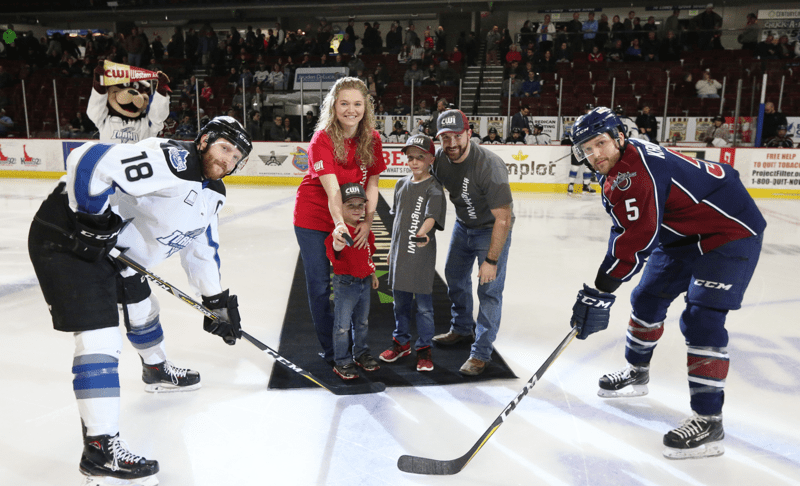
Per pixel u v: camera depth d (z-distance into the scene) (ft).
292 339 11.73
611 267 7.55
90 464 6.60
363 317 10.06
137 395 9.12
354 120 9.13
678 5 58.18
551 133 45.03
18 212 26.76
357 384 9.41
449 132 9.13
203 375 9.91
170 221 7.12
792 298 14.79
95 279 6.66
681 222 7.63
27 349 10.93
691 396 7.75
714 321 7.55
